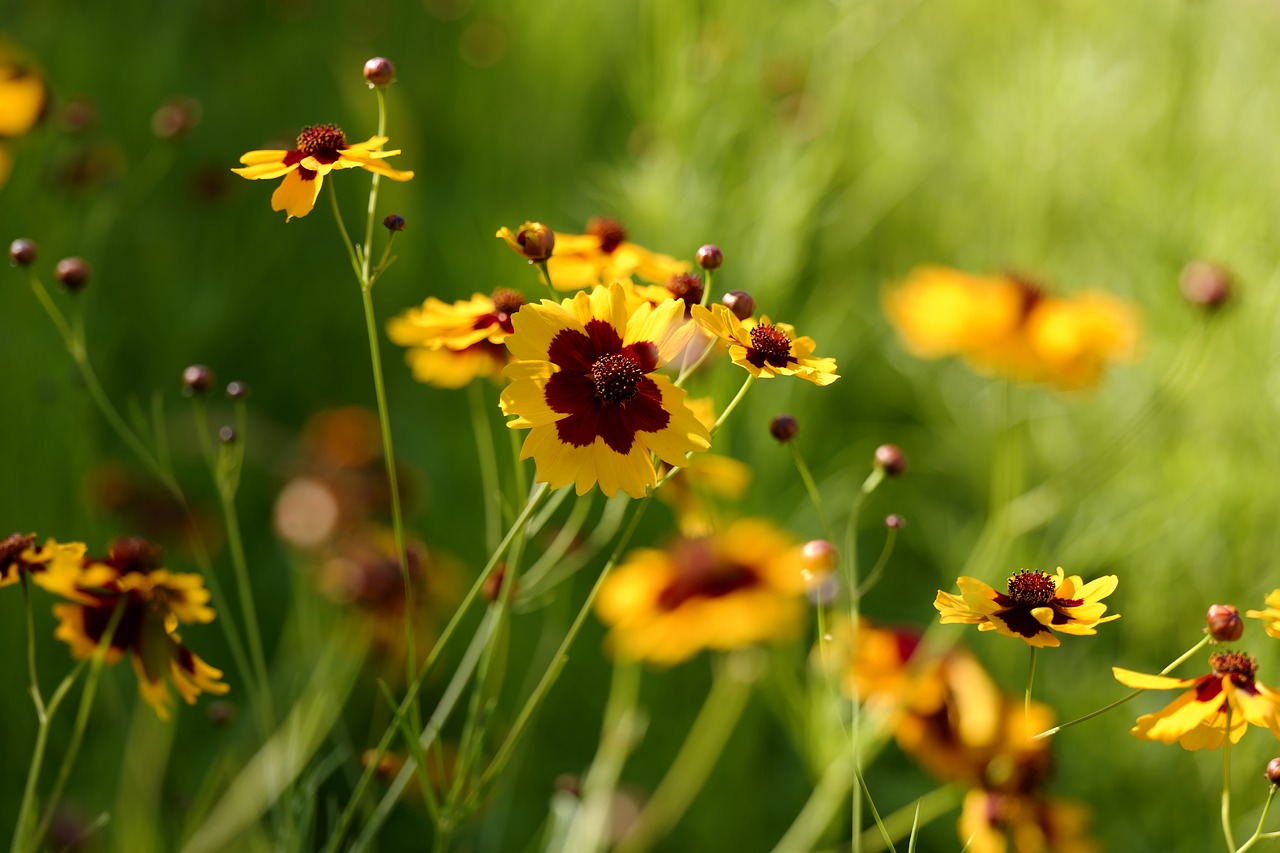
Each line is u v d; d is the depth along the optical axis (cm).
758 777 83
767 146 99
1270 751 77
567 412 61
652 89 98
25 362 86
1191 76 99
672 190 88
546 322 62
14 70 87
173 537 87
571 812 74
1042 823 74
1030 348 92
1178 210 94
